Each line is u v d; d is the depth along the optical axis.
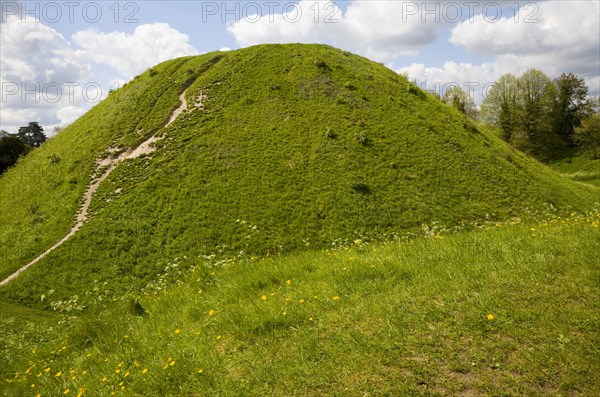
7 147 68.06
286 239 27.86
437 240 11.04
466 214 31.02
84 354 8.56
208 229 28.41
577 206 34.78
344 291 7.87
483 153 39.69
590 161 82.50
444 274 7.86
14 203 36.00
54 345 10.98
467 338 5.77
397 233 28.30
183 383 5.87
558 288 6.67
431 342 5.77
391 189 32.81
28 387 8.15
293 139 37.88
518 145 92.00
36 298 23.39
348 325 6.57
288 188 32.53
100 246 27.16
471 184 34.81
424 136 40.03
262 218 29.59
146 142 38.69
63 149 42.16
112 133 41.06
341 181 33.25
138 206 30.69
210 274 11.07
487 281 7.26
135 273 24.91
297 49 52.81
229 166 34.62
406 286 7.68
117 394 6.04
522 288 6.83
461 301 6.74
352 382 5.22
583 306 6.07
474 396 4.73
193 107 42.50
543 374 4.89
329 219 29.70
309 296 7.96
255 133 38.53
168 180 33.16
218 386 5.61
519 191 35.03
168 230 28.36
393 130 40.16
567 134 101.62
